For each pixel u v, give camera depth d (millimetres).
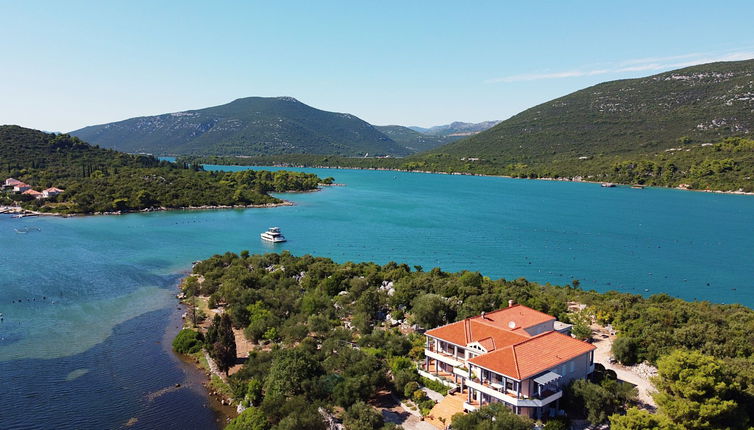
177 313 121688
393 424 62344
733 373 60906
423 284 119312
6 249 193000
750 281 166125
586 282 164500
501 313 83250
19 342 101250
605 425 62125
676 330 83625
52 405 75812
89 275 157500
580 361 70312
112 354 95875
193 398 78562
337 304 116125
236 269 145625
